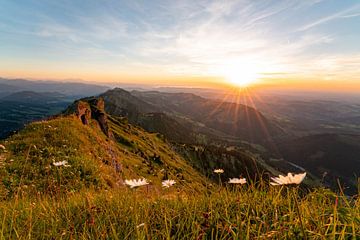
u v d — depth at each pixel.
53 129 23.97
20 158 16.39
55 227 3.70
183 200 4.64
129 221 3.92
